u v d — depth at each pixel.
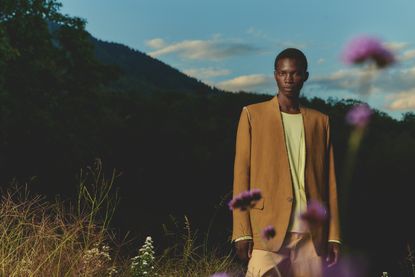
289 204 2.97
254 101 64.25
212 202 41.03
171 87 182.88
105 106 33.28
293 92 3.13
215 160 48.72
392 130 48.91
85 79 28.88
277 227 2.96
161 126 49.91
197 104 61.72
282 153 3.06
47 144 25.17
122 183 40.62
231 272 3.64
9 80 24.91
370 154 42.50
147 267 4.02
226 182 46.47
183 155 48.00
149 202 40.16
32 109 25.14
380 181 38.12
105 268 3.70
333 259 3.02
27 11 24.91
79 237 3.79
